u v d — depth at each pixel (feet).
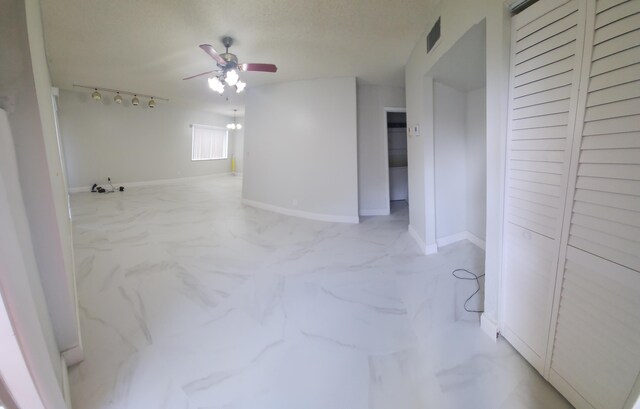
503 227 5.38
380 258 10.30
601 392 3.68
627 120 3.19
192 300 7.39
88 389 4.66
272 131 17.44
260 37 10.15
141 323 6.40
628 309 3.33
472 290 7.86
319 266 9.59
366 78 15.06
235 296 7.62
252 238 12.62
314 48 11.09
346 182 15.35
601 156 3.51
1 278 2.46
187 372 5.04
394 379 4.88
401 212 17.65
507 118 5.03
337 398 4.54
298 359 5.36
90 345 5.66
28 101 4.01
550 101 4.17
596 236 3.65
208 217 16.19
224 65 10.37
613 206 3.42
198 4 8.19
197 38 10.36
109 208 17.54
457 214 12.14
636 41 3.05
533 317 4.85
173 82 17.31
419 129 10.73
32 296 3.25
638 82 3.06
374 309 7.00
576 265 3.96
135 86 18.56
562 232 4.14
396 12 8.48
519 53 4.70
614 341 3.49
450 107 11.32
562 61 3.92
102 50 11.68
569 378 4.18
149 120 26.30
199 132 31.30
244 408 4.36
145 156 26.32
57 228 4.60
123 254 10.46
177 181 29.50
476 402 4.40
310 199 16.30
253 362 5.29
